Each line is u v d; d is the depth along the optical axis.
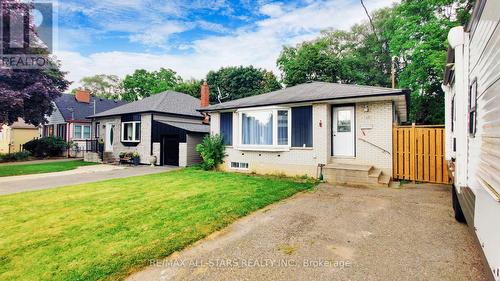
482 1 2.68
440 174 7.93
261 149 10.73
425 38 17.02
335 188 7.70
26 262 3.42
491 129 2.36
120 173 12.12
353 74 28.58
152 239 4.04
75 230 4.50
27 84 14.88
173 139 15.55
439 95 18.53
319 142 9.46
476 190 2.90
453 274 2.90
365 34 31.45
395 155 8.66
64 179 10.37
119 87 52.09
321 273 3.00
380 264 3.17
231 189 7.59
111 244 3.90
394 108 9.49
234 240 4.02
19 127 25.09
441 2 16.06
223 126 12.34
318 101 9.28
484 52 2.68
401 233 4.13
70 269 3.21
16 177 11.03
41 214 5.46
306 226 4.55
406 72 18.77
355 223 4.65
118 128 18.25
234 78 34.41
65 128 23.86
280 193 6.97
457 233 4.07
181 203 6.10
